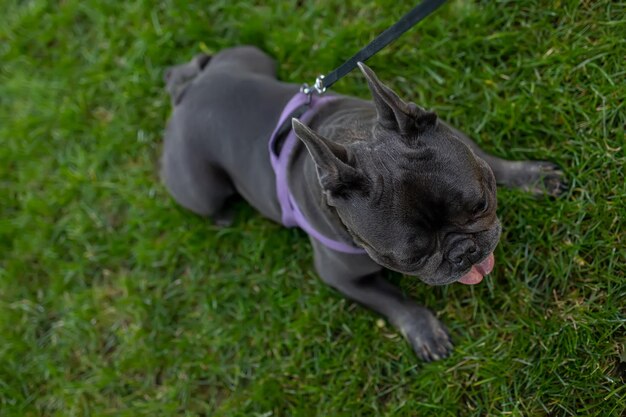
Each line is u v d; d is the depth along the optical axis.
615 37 1.32
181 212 1.56
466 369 1.33
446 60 1.45
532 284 1.32
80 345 1.56
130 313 1.55
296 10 1.59
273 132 1.27
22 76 1.71
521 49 1.41
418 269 1.09
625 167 1.27
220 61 1.47
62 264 1.60
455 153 1.05
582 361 1.24
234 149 1.31
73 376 1.55
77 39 1.71
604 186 1.29
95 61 1.68
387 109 1.06
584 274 1.29
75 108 1.66
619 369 1.22
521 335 1.29
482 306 1.34
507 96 1.40
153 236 1.58
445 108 1.43
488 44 1.43
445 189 1.03
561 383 1.25
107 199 1.62
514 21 1.43
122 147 1.62
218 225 1.54
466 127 1.41
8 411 1.54
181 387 1.48
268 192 1.30
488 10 1.44
